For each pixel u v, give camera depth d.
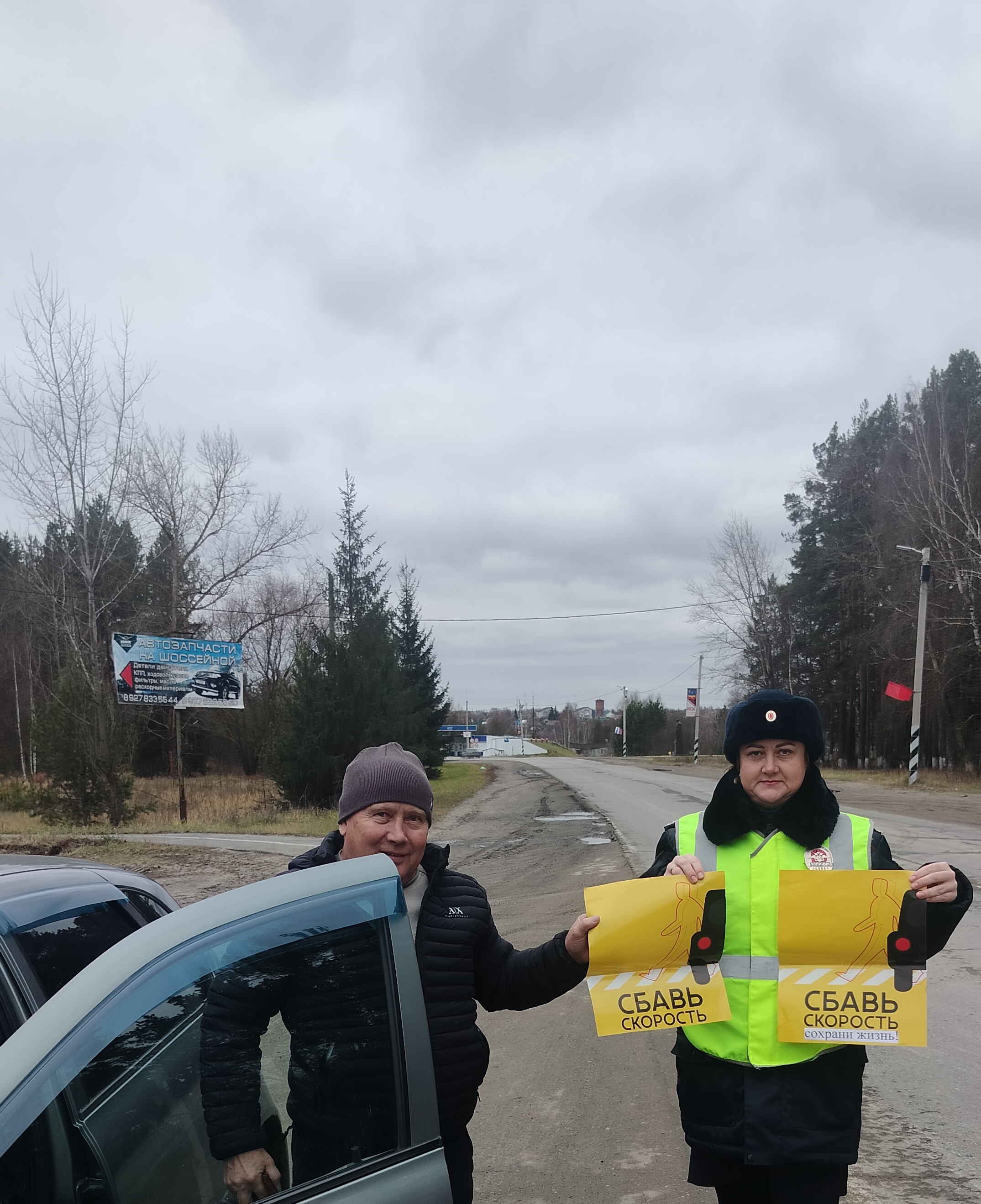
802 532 51.38
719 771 42.28
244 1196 1.53
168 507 31.48
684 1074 2.17
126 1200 1.45
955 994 5.88
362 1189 1.60
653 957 2.12
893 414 45.69
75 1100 1.43
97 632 22.47
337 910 1.72
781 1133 2.01
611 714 127.94
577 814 20.98
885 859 2.20
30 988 2.00
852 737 50.28
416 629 37.28
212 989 1.57
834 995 2.04
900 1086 4.42
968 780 31.25
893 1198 3.29
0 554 44.09
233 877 12.76
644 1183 3.47
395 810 2.09
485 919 2.10
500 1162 3.73
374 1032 1.70
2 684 46.12
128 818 21.83
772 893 2.12
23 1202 1.32
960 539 33.28
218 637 44.50
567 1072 4.85
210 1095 1.54
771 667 49.50
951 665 33.31
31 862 2.62
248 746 45.97
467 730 93.31
